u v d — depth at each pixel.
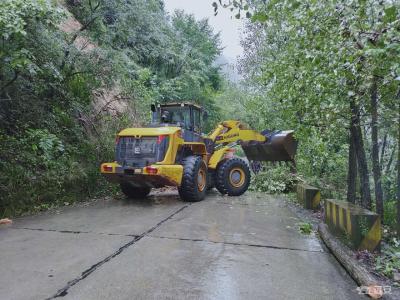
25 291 2.52
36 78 6.00
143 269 2.97
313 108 4.41
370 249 3.37
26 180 5.36
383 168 6.28
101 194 6.91
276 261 3.23
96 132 7.49
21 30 4.29
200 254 3.38
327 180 7.99
